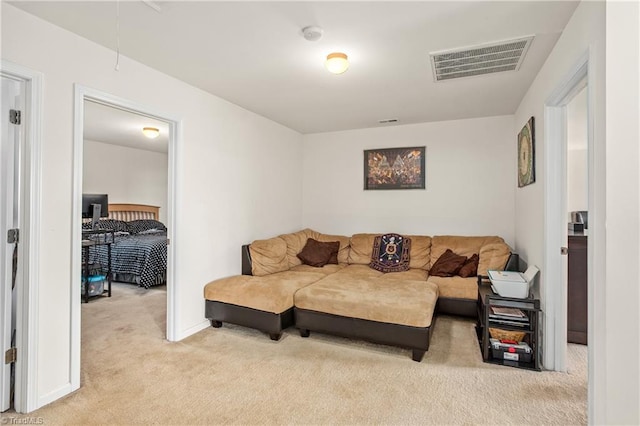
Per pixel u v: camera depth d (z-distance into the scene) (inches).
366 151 190.5
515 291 98.6
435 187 176.1
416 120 171.8
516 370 94.1
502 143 162.4
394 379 89.3
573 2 70.9
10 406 76.8
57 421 72.1
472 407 76.5
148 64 103.3
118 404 78.0
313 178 204.7
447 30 83.0
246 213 153.1
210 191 131.0
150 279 183.5
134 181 271.0
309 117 166.2
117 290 185.9
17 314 76.7
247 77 114.0
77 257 84.7
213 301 125.7
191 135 121.5
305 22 79.7
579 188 159.8
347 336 110.7
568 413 74.0
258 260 145.3
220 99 136.2
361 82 118.6
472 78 114.1
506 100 138.3
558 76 86.0
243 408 76.6
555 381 87.9
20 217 76.8
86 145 237.9
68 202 83.0
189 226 120.8
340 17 77.5
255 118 159.5
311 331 122.6
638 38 49.1
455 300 134.4
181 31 83.8
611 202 52.1
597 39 60.8
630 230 49.3
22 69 74.1
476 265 144.1
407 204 182.1
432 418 72.7
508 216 161.9
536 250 109.2
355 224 194.1
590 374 61.6
